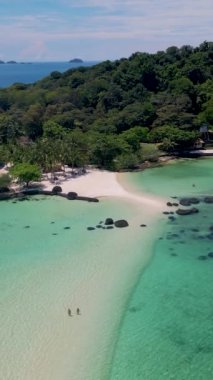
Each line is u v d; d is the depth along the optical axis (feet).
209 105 460.96
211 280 169.99
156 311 149.18
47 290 165.78
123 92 543.39
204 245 203.72
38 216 254.88
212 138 443.73
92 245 208.64
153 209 258.37
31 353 129.18
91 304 155.12
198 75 548.31
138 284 168.66
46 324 143.43
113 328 140.36
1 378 119.14
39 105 565.12
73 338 135.85
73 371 121.49
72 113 510.99
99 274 178.19
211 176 331.57
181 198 277.85
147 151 386.52
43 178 333.42
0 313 150.30
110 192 295.07
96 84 570.46
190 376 118.32
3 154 354.74
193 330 137.90
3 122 445.37
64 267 185.37
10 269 184.65
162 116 442.91
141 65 579.48
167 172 348.18
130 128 444.55
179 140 404.36
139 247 204.44
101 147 359.05
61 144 346.54
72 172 350.02
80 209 265.13
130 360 125.29
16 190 303.48
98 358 126.52
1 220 249.34
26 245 211.00
